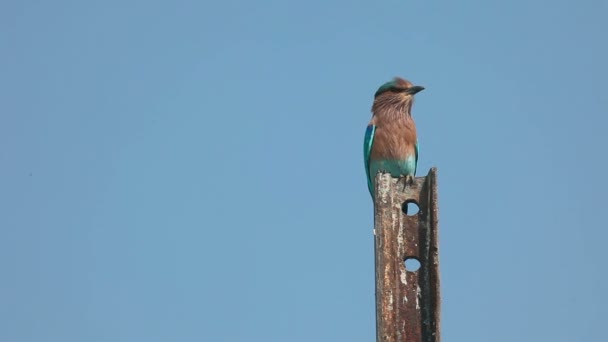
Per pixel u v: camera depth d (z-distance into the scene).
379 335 11.84
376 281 12.11
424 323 11.81
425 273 12.04
